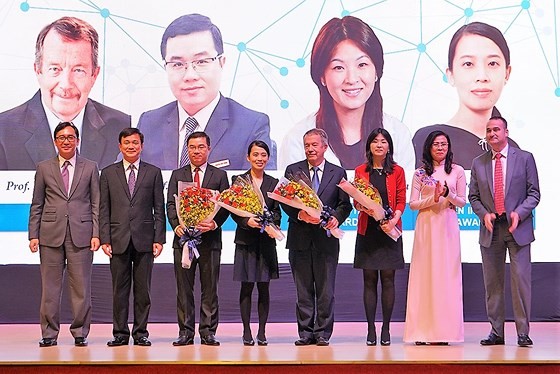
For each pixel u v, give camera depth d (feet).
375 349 15.39
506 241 16.37
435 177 16.71
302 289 16.46
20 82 21.48
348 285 21.40
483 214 16.43
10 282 21.16
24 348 15.80
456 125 21.53
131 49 21.58
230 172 21.35
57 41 21.52
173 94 21.53
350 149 21.48
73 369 13.30
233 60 21.58
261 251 16.34
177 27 21.57
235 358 13.76
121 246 16.30
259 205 15.97
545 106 21.50
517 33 21.58
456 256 16.63
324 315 16.35
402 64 21.58
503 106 21.52
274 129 21.50
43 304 16.42
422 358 13.74
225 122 21.48
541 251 21.26
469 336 18.11
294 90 21.57
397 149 21.44
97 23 21.59
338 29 21.59
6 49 21.49
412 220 21.39
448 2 21.63
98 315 21.30
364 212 16.42
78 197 16.58
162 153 21.40
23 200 21.30
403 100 21.54
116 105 21.53
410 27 21.59
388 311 16.44
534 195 16.42
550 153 21.42
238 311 21.30
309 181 16.37
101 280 21.34
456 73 21.57
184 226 15.98
